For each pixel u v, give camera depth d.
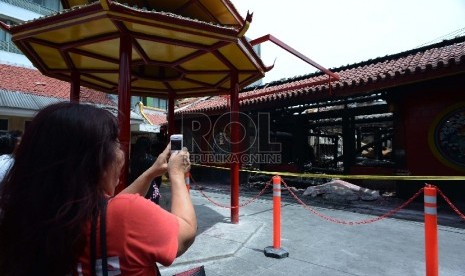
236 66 6.05
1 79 12.69
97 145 0.96
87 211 0.89
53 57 5.61
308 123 14.66
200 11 5.51
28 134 0.96
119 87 4.30
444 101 8.34
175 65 5.90
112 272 0.90
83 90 15.91
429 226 2.86
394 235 5.47
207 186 12.57
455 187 8.09
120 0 5.09
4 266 0.86
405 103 9.12
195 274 1.43
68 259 0.86
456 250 4.68
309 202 8.84
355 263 4.11
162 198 8.20
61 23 4.07
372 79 8.09
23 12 16.80
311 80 12.21
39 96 12.30
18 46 4.92
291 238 5.28
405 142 9.08
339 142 22.81
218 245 4.62
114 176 1.08
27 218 0.86
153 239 0.94
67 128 0.94
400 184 8.98
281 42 6.05
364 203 8.55
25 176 0.89
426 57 8.90
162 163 1.57
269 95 10.93
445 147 8.28
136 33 4.37
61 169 0.90
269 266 3.98
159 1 5.30
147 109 20.52
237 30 4.53
